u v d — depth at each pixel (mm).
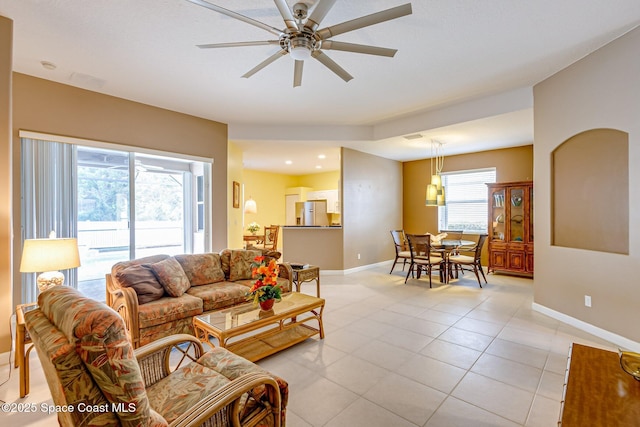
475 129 4715
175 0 2145
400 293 4711
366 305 4094
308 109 4512
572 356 1555
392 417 1851
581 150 3180
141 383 1053
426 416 1857
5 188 2396
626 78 2672
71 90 3531
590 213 3094
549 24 2492
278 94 3910
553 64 3195
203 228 4965
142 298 2842
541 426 1754
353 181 6340
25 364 2086
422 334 3107
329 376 2318
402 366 2463
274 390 1453
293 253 6258
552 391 2102
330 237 6207
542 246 3678
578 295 3197
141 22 2400
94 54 2879
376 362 2531
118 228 4035
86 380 974
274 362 2539
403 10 1727
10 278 2457
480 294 4629
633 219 2645
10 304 2471
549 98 3484
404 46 2797
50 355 950
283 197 10078
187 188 5125
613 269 2822
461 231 6699
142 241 4449
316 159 7262
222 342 2236
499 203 5984
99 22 2398
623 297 2732
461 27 2516
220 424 1287
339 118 5004
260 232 9344
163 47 2770
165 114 4379
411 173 7680
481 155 6500
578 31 2604
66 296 1211
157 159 4660
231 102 4176
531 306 3990
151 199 4574
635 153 2621
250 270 3902
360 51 2164
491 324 3365
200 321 2490
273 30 1938
